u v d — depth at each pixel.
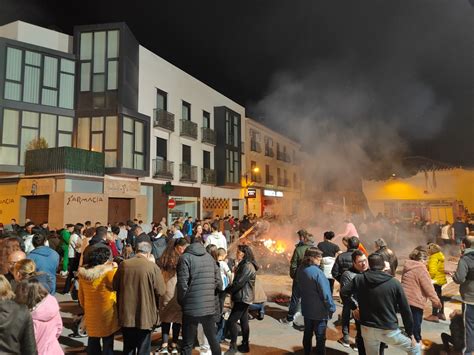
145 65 21.92
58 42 20.05
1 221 18.69
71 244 10.08
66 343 5.79
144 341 4.42
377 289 3.95
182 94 25.34
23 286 3.37
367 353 4.11
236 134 31.17
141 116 20.88
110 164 19.20
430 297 5.20
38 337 3.33
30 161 17.86
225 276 6.14
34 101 18.47
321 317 4.81
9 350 2.67
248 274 5.38
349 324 6.30
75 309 7.80
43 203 17.80
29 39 19.06
